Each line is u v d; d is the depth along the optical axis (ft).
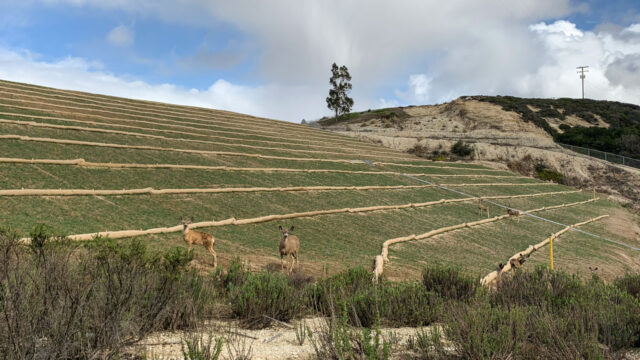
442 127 397.60
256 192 115.34
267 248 75.31
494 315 23.89
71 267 24.25
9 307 16.61
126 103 232.32
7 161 85.35
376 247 90.99
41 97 181.27
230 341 23.21
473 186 207.72
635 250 140.56
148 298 24.39
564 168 303.07
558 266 95.55
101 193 83.82
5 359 15.80
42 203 71.56
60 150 104.83
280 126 296.30
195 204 93.86
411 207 139.74
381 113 479.82
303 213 104.58
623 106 471.62
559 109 447.83
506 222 146.61
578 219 178.29
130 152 122.72
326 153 216.33
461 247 104.17
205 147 160.25
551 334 21.95
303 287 40.73
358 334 21.66
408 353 22.62
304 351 22.61
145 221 75.87
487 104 428.15
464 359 21.38
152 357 18.61
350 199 131.85
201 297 29.84
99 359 17.92
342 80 517.55
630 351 23.93
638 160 295.69
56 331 17.08
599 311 26.61
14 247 30.68
